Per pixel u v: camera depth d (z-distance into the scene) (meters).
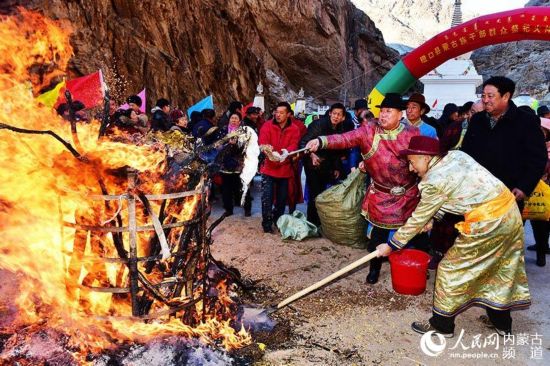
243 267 4.96
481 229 3.28
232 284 4.18
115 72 13.59
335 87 32.47
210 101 10.62
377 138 4.45
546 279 4.86
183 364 2.85
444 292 3.44
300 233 5.89
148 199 2.77
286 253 5.44
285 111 6.12
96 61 12.20
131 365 2.79
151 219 2.90
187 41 18.20
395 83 11.09
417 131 4.44
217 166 3.25
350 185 5.71
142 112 7.45
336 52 32.00
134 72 14.17
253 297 4.20
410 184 4.49
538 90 41.16
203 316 3.32
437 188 3.33
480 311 4.07
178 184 3.01
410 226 3.45
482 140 4.36
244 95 22.36
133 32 14.74
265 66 29.42
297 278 4.71
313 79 31.98
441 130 6.71
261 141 6.17
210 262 3.96
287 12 29.31
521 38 9.24
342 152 6.39
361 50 40.16
